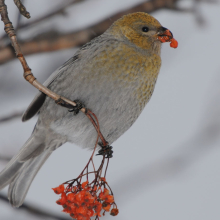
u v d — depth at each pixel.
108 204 7.25
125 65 8.92
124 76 8.88
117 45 9.10
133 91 9.03
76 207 7.23
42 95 8.91
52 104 8.87
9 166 9.18
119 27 9.55
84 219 7.20
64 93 8.79
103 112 8.88
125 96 8.95
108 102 8.83
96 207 7.18
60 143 9.46
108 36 9.51
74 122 8.98
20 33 9.21
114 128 9.36
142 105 9.43
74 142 9.47
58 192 7.30
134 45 9.35
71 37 9.32
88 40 9.53
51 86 8.96
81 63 8.84
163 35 9.50
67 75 8.84
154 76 9.45
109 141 9.70
